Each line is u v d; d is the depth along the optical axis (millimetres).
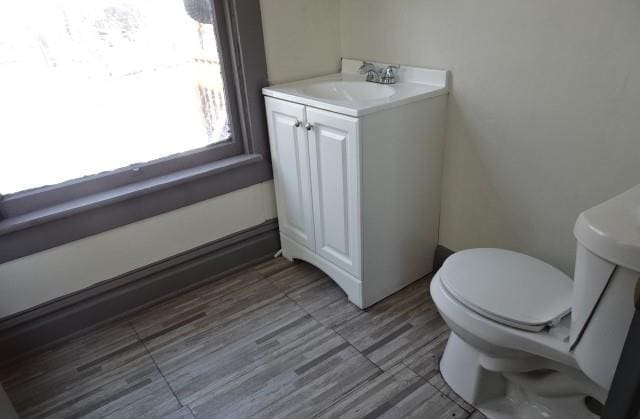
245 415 1499
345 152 1690
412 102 1706
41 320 1822
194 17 1864
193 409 1533
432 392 1542
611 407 865
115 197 1807
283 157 2047
